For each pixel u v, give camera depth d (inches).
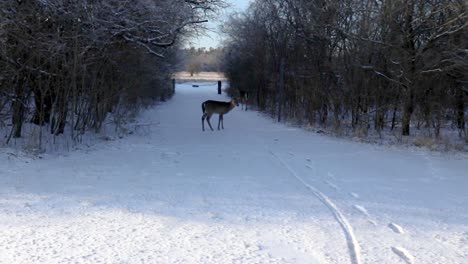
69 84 502.0
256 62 1353.3
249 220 231.6
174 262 172.9
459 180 353.7
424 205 269.7
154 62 931.3
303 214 244.5
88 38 487.8
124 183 313.7
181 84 3326.8
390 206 265.1
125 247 187.9
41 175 330.6
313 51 830.5
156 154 458.3
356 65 687.1
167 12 545.0
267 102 1277.1
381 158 463.2
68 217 228.5
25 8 421.1
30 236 197.9
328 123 787.4
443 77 628.4
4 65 422.0
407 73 631.8
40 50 434.3
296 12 906.7
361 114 711.1
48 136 495.2
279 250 188.7
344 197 285.9
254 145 549.6
